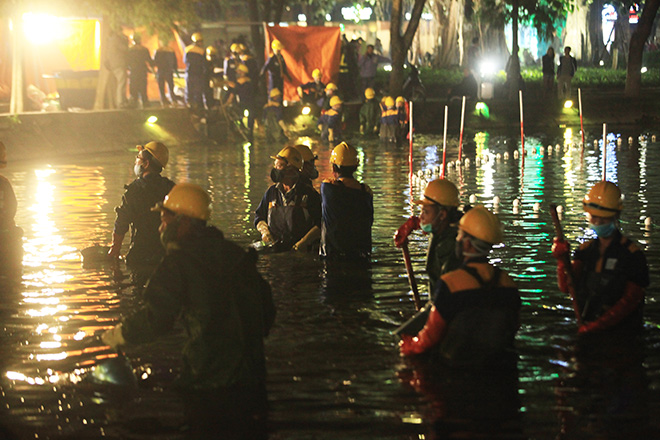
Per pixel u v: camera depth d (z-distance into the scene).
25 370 8.62
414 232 15.92
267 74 43.44
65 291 11.84
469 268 8.37
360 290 11.66
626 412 7.36
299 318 10.32
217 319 7.87
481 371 8.34
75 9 31.92
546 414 7.34
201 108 36.56
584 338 9.30
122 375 8.18
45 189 22.02
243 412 7.45
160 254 13.44
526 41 86.81
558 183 22.64
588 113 44.69
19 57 32.38
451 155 30.72
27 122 30.47
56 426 7.26
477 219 8.28
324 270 12.85
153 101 41.81
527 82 58.44
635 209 17.94
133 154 31.34
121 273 12.85
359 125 41.56
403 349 8.77
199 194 7.97
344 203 13.48
